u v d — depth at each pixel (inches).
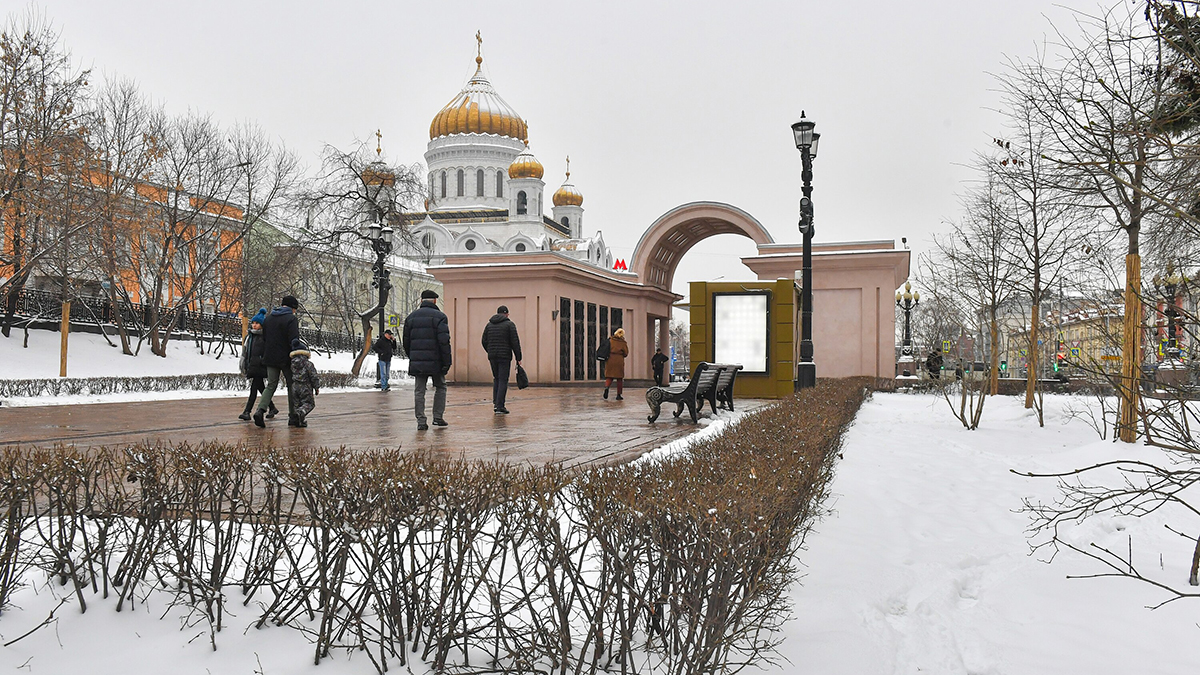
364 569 121.3
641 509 111.5
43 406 585.3
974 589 186.7
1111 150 185.8
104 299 1364.4
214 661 118.6
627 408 606.2
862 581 179.0
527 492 116.9
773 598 136.1
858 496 276.1
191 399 685.9
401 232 1277.1
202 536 133.3
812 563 189.2
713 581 110.3
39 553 131.4
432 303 437.7
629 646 112.1
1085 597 173.2
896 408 698.2
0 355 1074.7
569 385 1122.0
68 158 1028.5
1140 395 210.1
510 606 133.8
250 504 134.0
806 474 173.6
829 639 143.3
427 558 121.0
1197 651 145.4
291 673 116.5
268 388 433.4
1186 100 204.1
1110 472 321.7
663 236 1318.9
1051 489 305.1
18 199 978.1
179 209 1441.9
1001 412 614.2
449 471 123.2
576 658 119.6
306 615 131.2
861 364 1077.1
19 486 121.8
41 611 126.3
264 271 1444.4
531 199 2994.6
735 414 543.8
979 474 342.3
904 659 142.6
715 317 789.9
